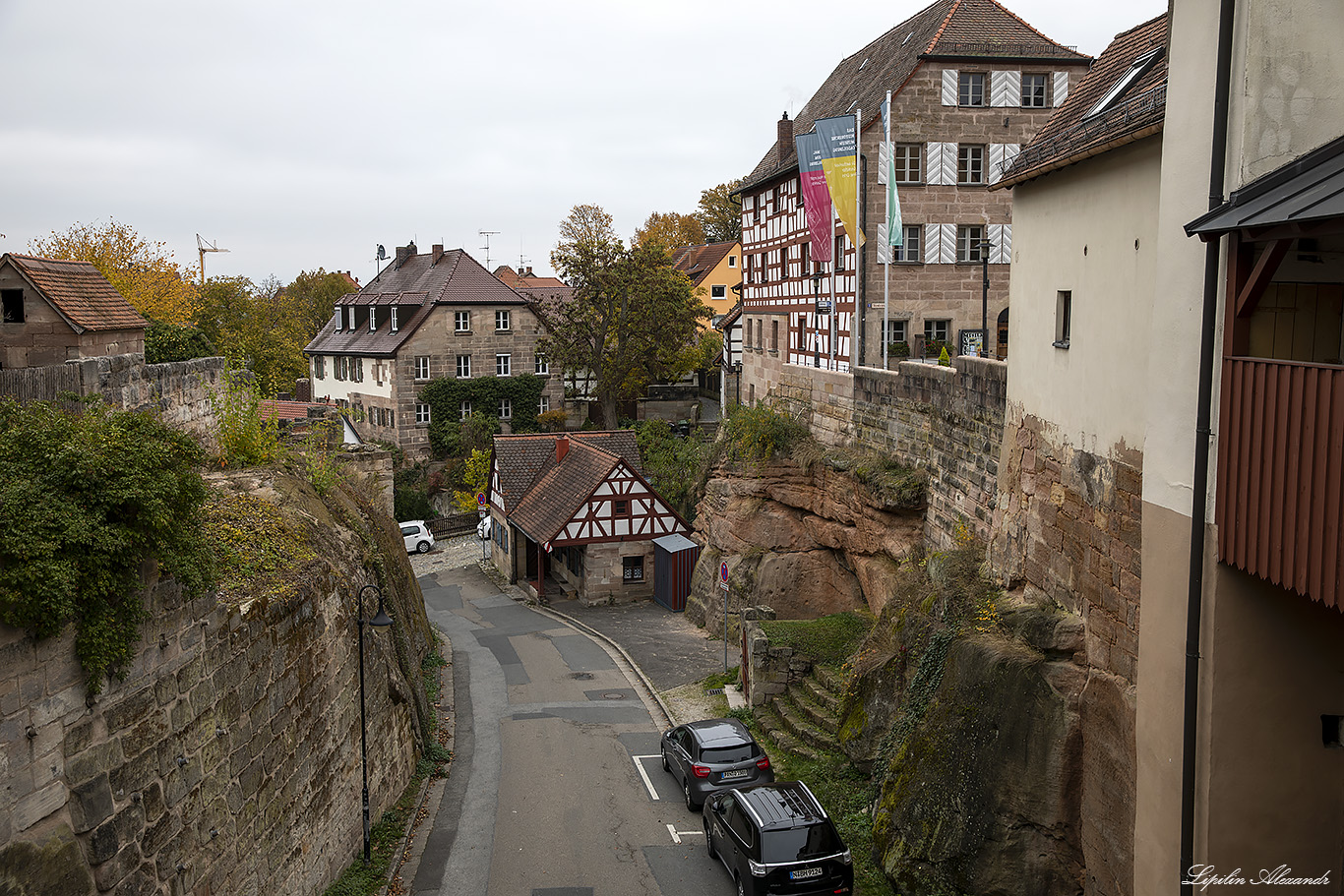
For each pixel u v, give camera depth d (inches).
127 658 298.2
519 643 1076.5
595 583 1270.9
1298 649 300.8
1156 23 481.1
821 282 1128.2
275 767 417.1
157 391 610.5
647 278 1959.9
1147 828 340.5
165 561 318.7
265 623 415.5
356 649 557.9
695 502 1422.2
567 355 1993.1
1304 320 299.6
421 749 714.8
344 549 622.2
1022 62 1004.6
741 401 1496.1
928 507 759.1
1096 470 407.5
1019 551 497.4
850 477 869.8
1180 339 320.2
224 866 362.6
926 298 1027.3
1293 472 261.3
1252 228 275.0
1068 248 438.0
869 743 595.8
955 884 442.3
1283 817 304.0
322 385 2365.9
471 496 1822.1
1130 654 376.8
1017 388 508.7
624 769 699.4
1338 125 287.0
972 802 442.6
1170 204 326.0
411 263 2283.5
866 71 1232.2
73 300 595.5
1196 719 307.7
